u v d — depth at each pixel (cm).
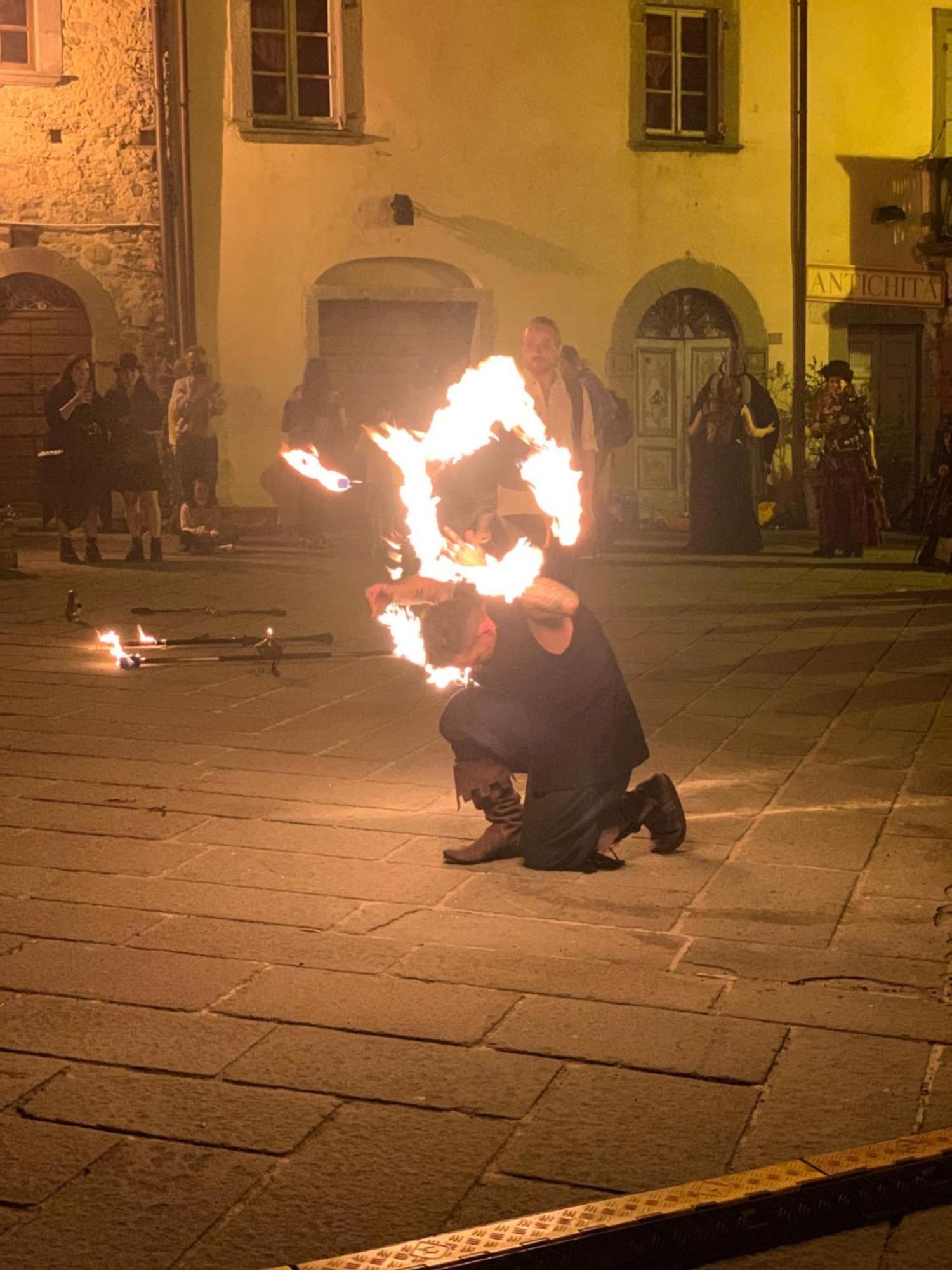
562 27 1919
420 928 440
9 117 1778
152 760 646
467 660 495
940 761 655
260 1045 360
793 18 2006
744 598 1227
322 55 1859
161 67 1780
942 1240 282
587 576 1384
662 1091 338
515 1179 300
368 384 1917
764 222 2023
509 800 504
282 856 510
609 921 448
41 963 411
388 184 1878
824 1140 316
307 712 745
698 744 688
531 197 1931
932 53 2072
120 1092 336
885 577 1392
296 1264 268
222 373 1842
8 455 1848
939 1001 390
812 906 463
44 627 1036
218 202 1822
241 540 1709
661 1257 274
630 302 1978
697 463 1623
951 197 2088
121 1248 275
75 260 1811
